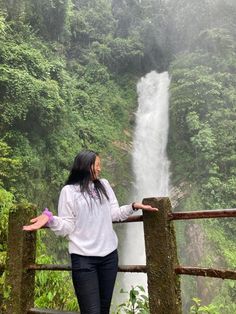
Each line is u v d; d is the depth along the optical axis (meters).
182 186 18.75
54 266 3.11
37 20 19.25
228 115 18.39
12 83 13.25
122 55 26.30
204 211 2.43
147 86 26.11
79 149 16.94
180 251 16.67
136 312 3.07
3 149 11.67
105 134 20.12
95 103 21.41
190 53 23.42
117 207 2.66
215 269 2.37
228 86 19.86
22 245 3.30
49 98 14.54
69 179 2.65
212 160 17.70
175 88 20.86
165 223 2.62
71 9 25.00
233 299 14.09
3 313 3.29
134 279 15.96
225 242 15.84
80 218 2.49
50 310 3.15
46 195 14.77
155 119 23.09
